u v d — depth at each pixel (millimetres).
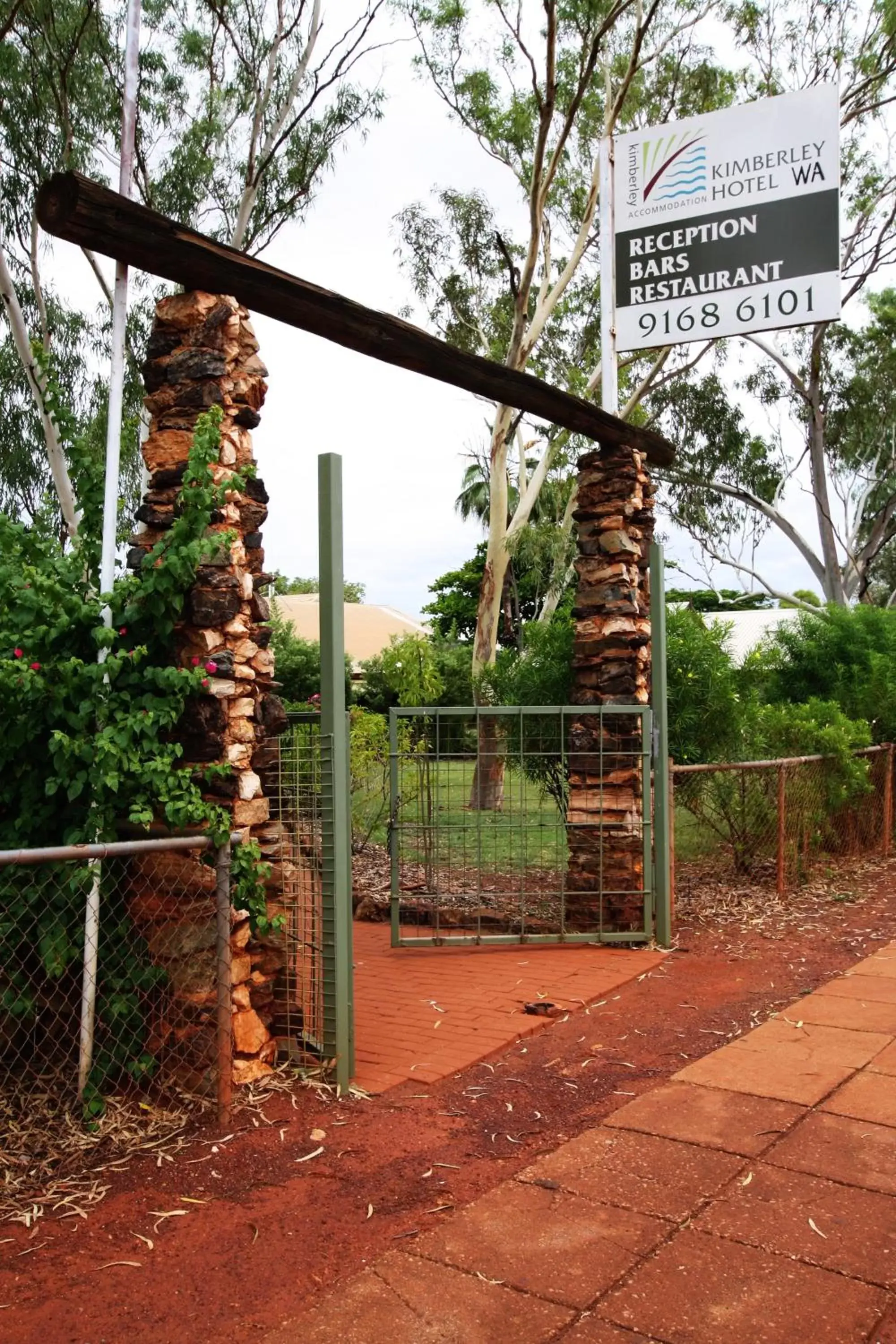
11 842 4129
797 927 7473
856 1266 2836
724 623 10727
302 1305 2713
